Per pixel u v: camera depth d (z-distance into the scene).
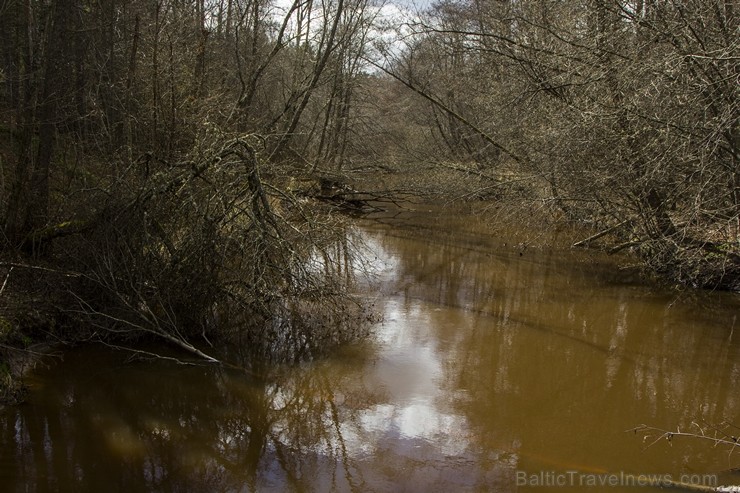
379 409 5.84
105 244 7.01
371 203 19.77
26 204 7.75
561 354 7.31
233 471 4.78
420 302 9.16
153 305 7.05
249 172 7.13
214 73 13.21
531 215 12.52
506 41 11.50
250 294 7.08
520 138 12.66
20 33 9.27
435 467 4.86
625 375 6.73
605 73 8.99
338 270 9.56
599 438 5.36
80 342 6.91
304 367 6.71
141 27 10.65
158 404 5.79
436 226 15.91
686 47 8.25
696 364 7.07
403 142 23.17
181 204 7.24
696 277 9.97
